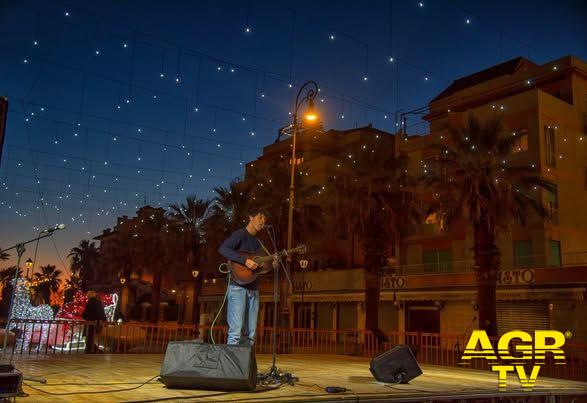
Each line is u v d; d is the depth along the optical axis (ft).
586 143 102.42
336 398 18.21
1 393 15.28
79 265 248.11
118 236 168.86
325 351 62.85
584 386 29.01
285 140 165.89
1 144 16.47
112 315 70.33
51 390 17.53
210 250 116.98
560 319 84.84
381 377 23.59
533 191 91.76
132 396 16.43
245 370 17.69
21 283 51.52
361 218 86.84
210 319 55.98
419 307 106.52
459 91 115.44
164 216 147.33
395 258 117.60
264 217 22.03
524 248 93.91
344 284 116.37
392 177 87.66
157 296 144.36
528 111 96.07
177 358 17.85
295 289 127.44
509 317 91.71
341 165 91.25
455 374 31.58
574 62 101.30
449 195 75.10
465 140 73.41
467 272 95.91
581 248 97.60
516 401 26.17
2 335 40.91
